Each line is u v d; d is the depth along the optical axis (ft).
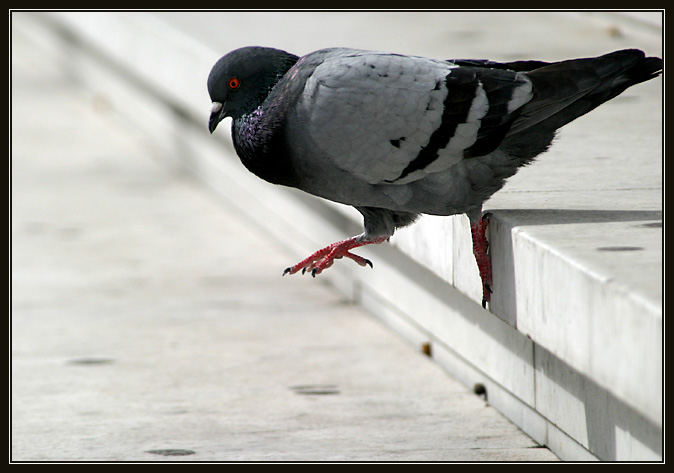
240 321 42.98
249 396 34.60
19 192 63.62
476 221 28.76
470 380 35.14
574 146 37.19
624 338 21.76
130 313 43.98
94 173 67.92
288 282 48.52
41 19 108.78
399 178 27.89
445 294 36.45
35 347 39.93
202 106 57.88
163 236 55.52
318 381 36.04
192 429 31.65
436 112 27.09
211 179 64.39
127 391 35.22
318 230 48.93
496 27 61.41
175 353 39.14
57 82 96.12
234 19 67.26
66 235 55.52
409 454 29.22
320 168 28.12
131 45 72.23
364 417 32.50
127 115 81.20
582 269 23.43
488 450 29.60
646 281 22.21
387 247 41.63
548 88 27.35
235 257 52.16
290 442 30.35
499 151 28.02
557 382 28.68
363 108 27.22
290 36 59.21
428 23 63.46
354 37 58.44
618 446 25.49
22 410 33.60
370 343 40.16
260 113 28.81
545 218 28.14
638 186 31.58
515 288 27.22
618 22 59.98
